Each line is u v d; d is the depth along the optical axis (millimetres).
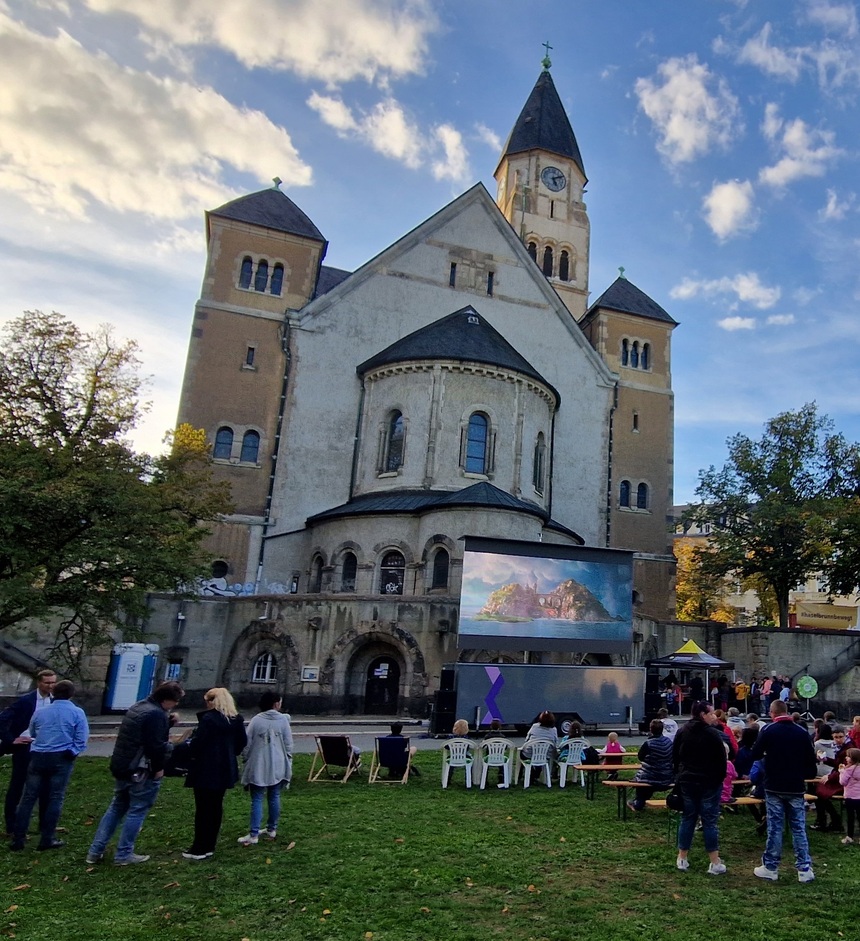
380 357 42000
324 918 8539
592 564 30656
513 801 15461
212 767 10664
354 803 14609
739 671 41281
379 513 35844
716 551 51469
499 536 33219
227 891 9297
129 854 10289
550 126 67750
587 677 27516
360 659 31047
